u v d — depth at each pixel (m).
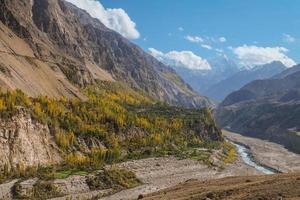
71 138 159.88
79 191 122.50
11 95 154.00
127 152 173.50
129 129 191.88
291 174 85.38
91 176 132.25
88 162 148.75
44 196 114.44
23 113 144.50
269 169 195.12
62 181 124.69
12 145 134.00
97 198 114.88
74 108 187.75
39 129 150.00
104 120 188.00
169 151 185.25
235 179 91.25
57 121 164.50
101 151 158.00
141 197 89.00
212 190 76.19
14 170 128.25
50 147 150.12
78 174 133.75
